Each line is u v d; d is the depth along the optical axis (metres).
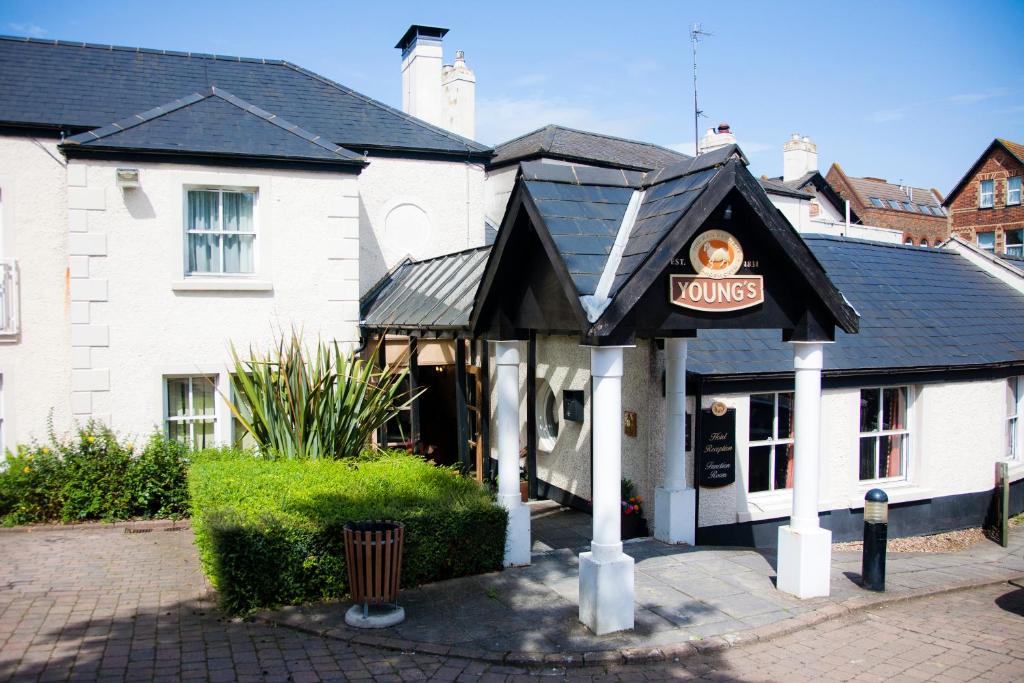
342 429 9.92
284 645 6.22
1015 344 13.02
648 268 6.44
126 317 11.08
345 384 9.91
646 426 9.70
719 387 9.88
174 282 11.28
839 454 10.94
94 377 10.90
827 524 10.87
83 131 11.70
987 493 12.47
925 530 11.84
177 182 11.29
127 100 13.05
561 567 8.22
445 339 11.18
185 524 10.06
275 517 7.10
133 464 10.41
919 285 14.19
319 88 15.65
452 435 15.10
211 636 6.35
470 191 15.30
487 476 10.91
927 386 11.80
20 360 11.31
